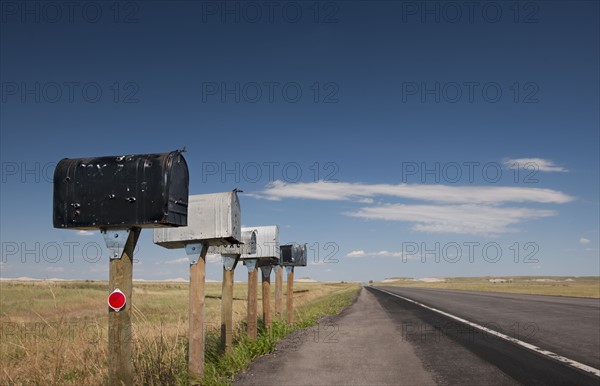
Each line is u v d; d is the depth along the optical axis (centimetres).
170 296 3566
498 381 618
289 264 1452
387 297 3734
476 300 2764
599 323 1298
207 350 819
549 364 729
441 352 859
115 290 473
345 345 968
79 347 738
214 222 659
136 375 591
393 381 628
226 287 830
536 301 2423
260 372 705
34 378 640
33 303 2416
